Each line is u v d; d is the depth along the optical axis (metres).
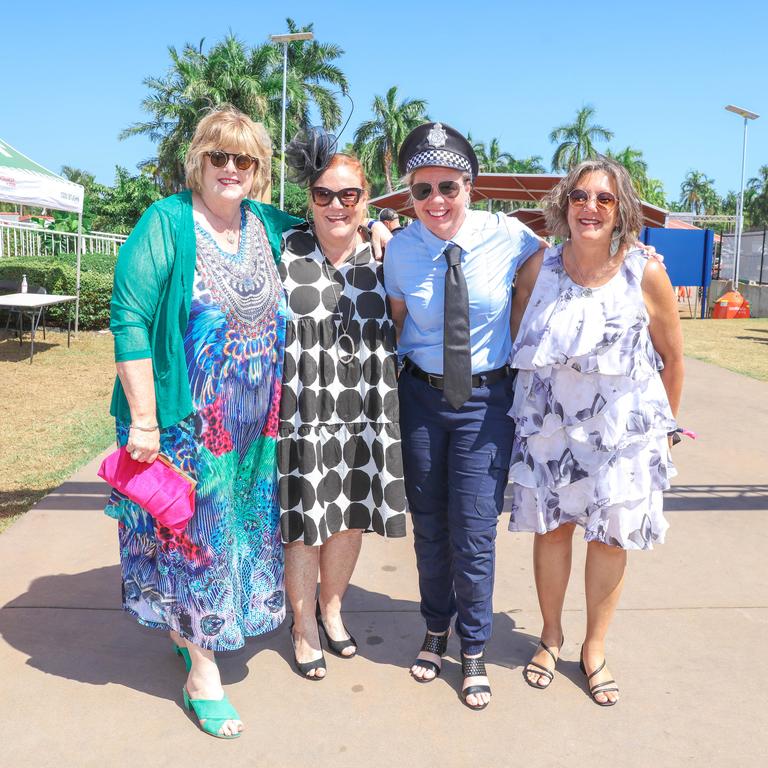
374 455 2.58
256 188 2.56
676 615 3.14
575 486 2.49
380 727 2.40
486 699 2.52
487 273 2.45
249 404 2.40
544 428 2.47
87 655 2.79
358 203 2.49
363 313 2.55
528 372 2.50
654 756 2.27
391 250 2.52
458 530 2.53
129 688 2.59
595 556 2.57
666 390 2.57
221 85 34.41
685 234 19.83
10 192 9.14
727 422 6.83
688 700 2.55
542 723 2.43
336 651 2.84
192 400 2.29
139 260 2.22
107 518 4.14
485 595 2.56
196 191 2.36
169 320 2.24
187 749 2.28
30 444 5.68
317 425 2.53
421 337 2.54
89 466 5.13
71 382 8.08
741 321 18.92
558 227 2.45
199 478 2.32
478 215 2.49
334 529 2.59
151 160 39.81
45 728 2.37
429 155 2.31
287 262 2.55
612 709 2.50
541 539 2.65
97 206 43.66
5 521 4.09
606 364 2.36
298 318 2.51
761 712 2.49
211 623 2.36
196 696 2.41
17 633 2.93
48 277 11.35
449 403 2.46
